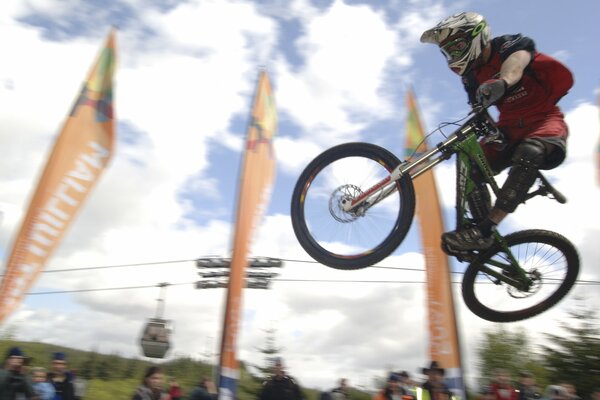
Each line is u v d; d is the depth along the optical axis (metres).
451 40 4.25
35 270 9.52
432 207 12.05
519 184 4.19
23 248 9.56
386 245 4.47
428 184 12.22
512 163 4.28
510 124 4.41
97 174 10.35
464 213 4.38
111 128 10.62
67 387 6.94
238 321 10.09
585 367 13.48
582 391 13.20
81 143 10.39
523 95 4.34
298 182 4.83
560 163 4.36
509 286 4.69
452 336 11.07
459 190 4.40
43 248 9.67
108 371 17.41
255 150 11.66
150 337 20.14
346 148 4.71
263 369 14.40
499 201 4.22
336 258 4.64
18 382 6.17
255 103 12.05
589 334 13.87
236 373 9.73
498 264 4.55
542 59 4.25
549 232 4.60
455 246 4.30
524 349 15.32
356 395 11.13
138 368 18.28
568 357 13.81
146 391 6.81
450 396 7.22
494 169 4.55
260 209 11.22
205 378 8.19
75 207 10.05
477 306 4.78
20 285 9.37
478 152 4.35
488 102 4.01
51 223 9.82
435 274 11.59
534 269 4.64
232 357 9.82
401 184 4.47
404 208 4.44
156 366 7.01
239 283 10.41
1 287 9.29
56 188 10.02
